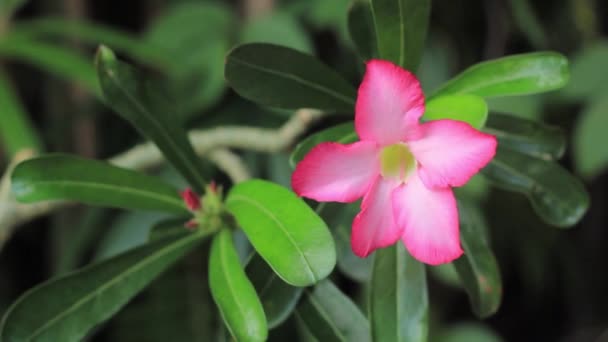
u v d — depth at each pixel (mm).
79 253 852
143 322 856
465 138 556
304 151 585
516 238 923
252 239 571
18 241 1013
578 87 799
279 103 594
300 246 562
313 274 558
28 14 958
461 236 612
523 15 802
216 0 904
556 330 1057
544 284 1014
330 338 597
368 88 555
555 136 619
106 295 596
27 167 600
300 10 824
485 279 611
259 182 591
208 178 625
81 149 920
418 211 565
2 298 1001
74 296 592
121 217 799
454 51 855
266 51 585
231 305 573
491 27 847
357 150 559
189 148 621
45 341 586
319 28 831
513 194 867
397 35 591
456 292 941
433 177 562
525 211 882
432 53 812
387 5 584
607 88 794
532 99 779
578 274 995
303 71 593
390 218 568
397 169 568
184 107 800
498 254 930
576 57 814
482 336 848
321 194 561
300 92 596
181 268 856
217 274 588
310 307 600
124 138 931
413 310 599
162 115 615
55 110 922
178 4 926
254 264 588
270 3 838
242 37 803
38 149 732
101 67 603
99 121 923
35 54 759
